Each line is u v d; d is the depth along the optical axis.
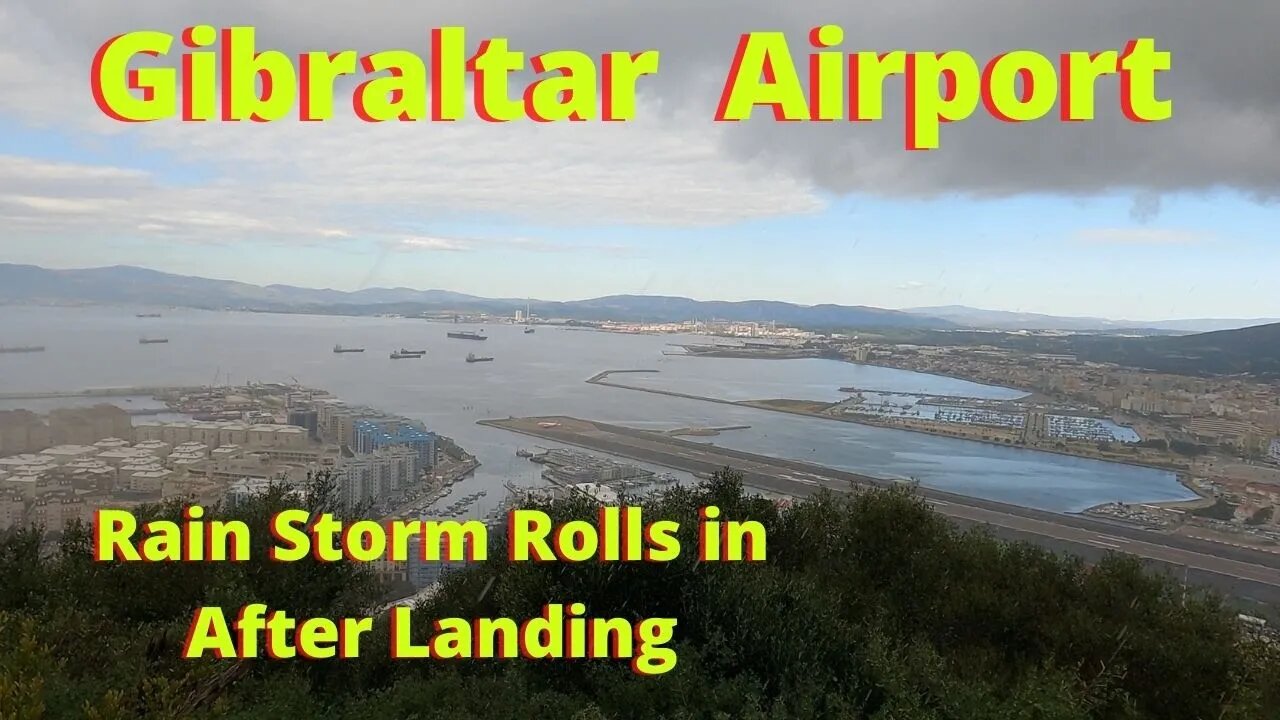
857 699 5.52
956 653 6.51
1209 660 6.00
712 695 5.45
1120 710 5.82
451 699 5.83
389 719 5.55
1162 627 6.45
